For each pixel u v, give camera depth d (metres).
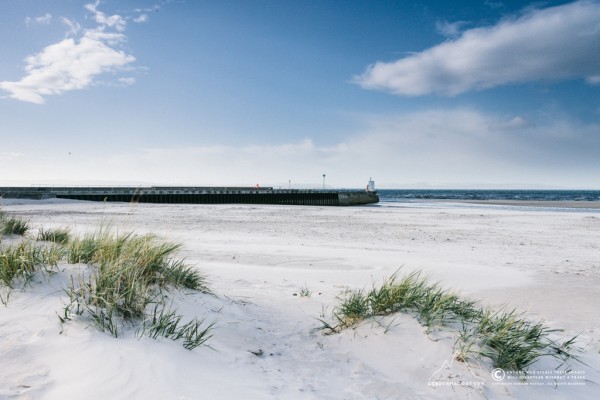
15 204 35.41
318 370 3.19
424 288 4.69
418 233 17.72
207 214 28.11
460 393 2.90
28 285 3.41
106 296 3.29
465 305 4.31
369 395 2.82
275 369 3.12
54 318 2.97
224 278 7.16
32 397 2.10
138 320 3.27
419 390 2.93
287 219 24.61
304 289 6.45
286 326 4.29
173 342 3.08
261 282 6.97
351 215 29.50
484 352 3.35
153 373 2.48
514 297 6.67
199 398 2.34
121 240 4.86
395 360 3.36
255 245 12.27
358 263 9.62
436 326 3.75
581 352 4.00
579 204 58.44
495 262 10.54
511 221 25.47
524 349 3.39
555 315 5.63
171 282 4.43
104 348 2.66
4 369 2.31
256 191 62.22
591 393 3.10
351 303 4.30
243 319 4.30
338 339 3.83
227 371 2.87
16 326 2.81
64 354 2.55
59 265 3.94
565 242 15.50
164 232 14.73
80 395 2.17
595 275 8.83
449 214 31.83
